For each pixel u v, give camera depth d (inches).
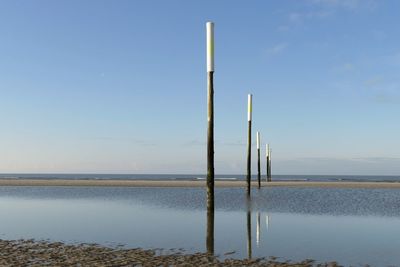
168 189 2394.2
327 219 970.7
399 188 2559.1
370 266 518.3
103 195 1876.2
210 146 959.6
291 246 644.7
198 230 806.5
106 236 745.0
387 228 837.2
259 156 2331.4
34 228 852.6
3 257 559.2
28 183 3051.2
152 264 513.0
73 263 520.1
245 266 502.6
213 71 952.9
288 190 2244.1
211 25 943.7
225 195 1802.4
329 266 510.6
